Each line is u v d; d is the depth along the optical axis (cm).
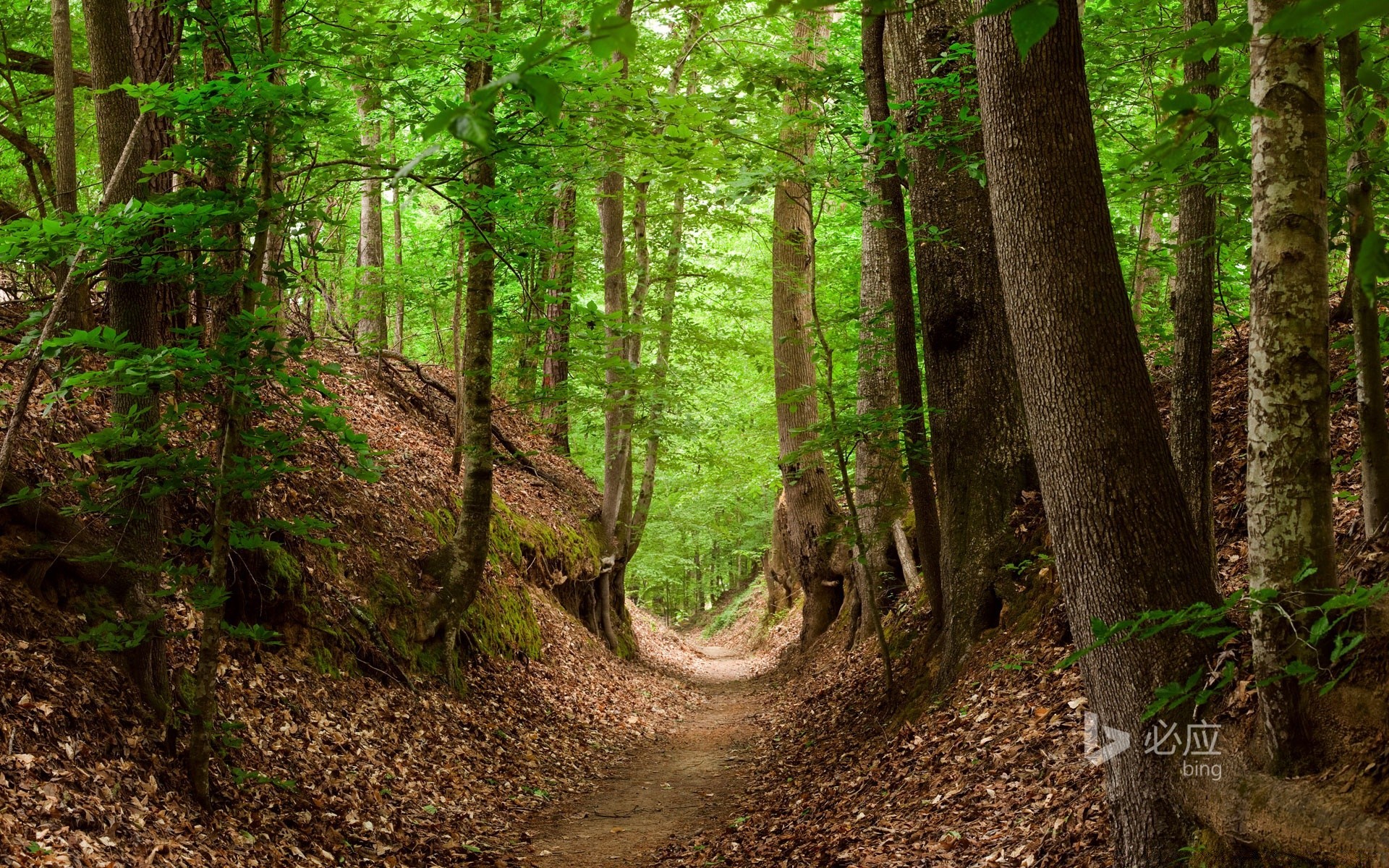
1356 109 417
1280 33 177
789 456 986
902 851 589
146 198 620
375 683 948
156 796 570
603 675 1563
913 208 896
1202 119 260
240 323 530
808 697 1404
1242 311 1214
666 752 1242
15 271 835
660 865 725
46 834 462
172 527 810
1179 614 335
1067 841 486
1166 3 870
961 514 891
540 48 166
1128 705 397
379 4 797
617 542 1994
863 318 1016
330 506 1056
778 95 988
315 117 571
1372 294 158
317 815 687
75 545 647
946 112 823
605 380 1612
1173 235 1001
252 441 563
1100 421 406
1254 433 324
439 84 1027
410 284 1766
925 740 777
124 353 531
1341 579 417
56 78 788
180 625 748
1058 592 786
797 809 803
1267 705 331
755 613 3438
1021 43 169
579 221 1753
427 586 1114
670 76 1459
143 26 754
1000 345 871
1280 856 318
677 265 1819
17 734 517
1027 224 423
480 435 1152
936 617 982
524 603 1424
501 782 937
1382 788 292
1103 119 982
